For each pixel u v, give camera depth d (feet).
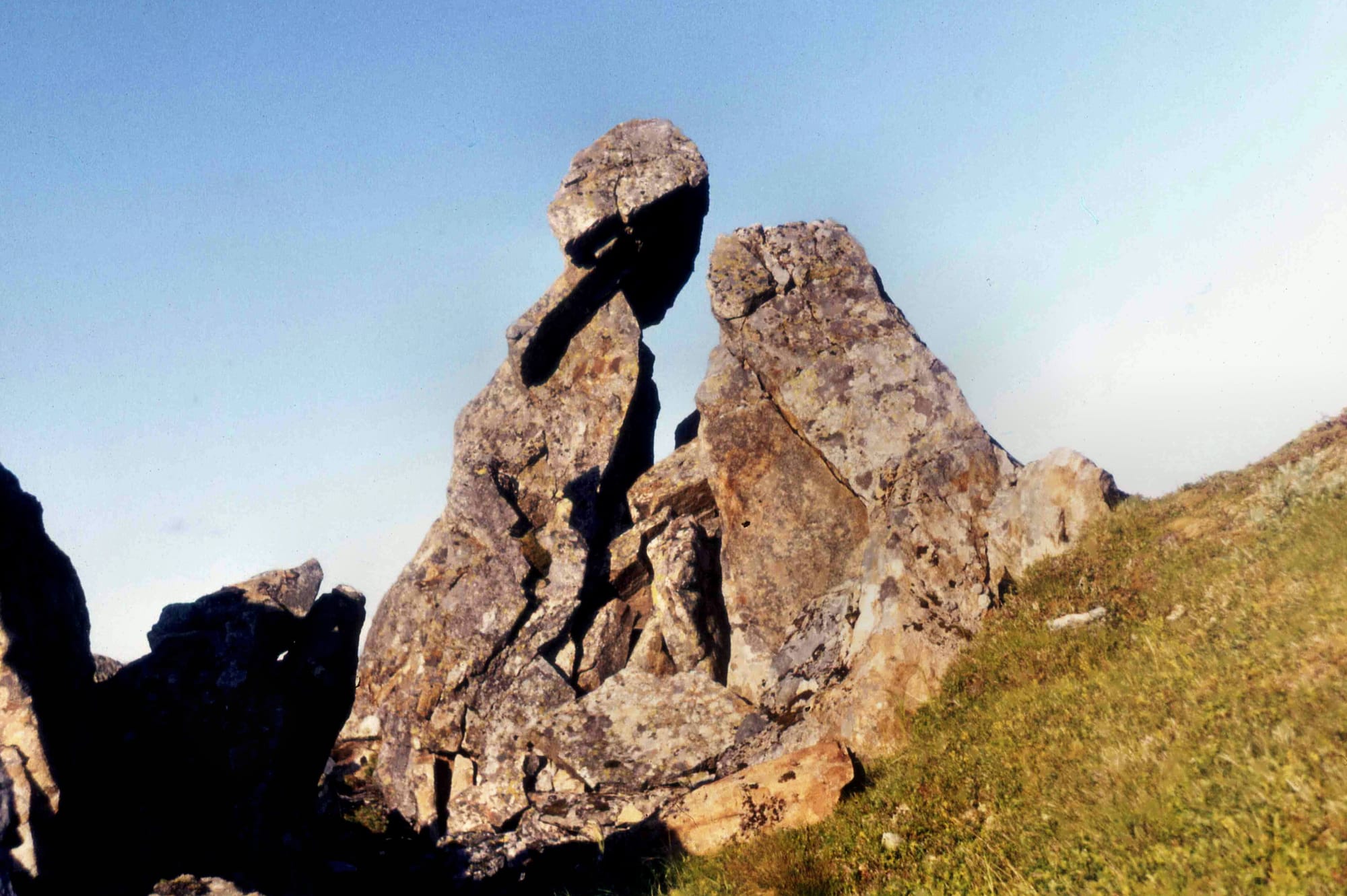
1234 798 26.81
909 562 64.49
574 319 95.40
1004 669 52.85
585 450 91.76
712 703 70.90
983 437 71.10
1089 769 33.81
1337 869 22.29
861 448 74.38
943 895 31.58
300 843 54.85
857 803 45.52
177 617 63.26
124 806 46.19
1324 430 55.88
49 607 40.86
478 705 81.87
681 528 84.89
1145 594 50.01
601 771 68.69
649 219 92.89
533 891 55.88
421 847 75.05
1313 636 33.01
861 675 60.23
